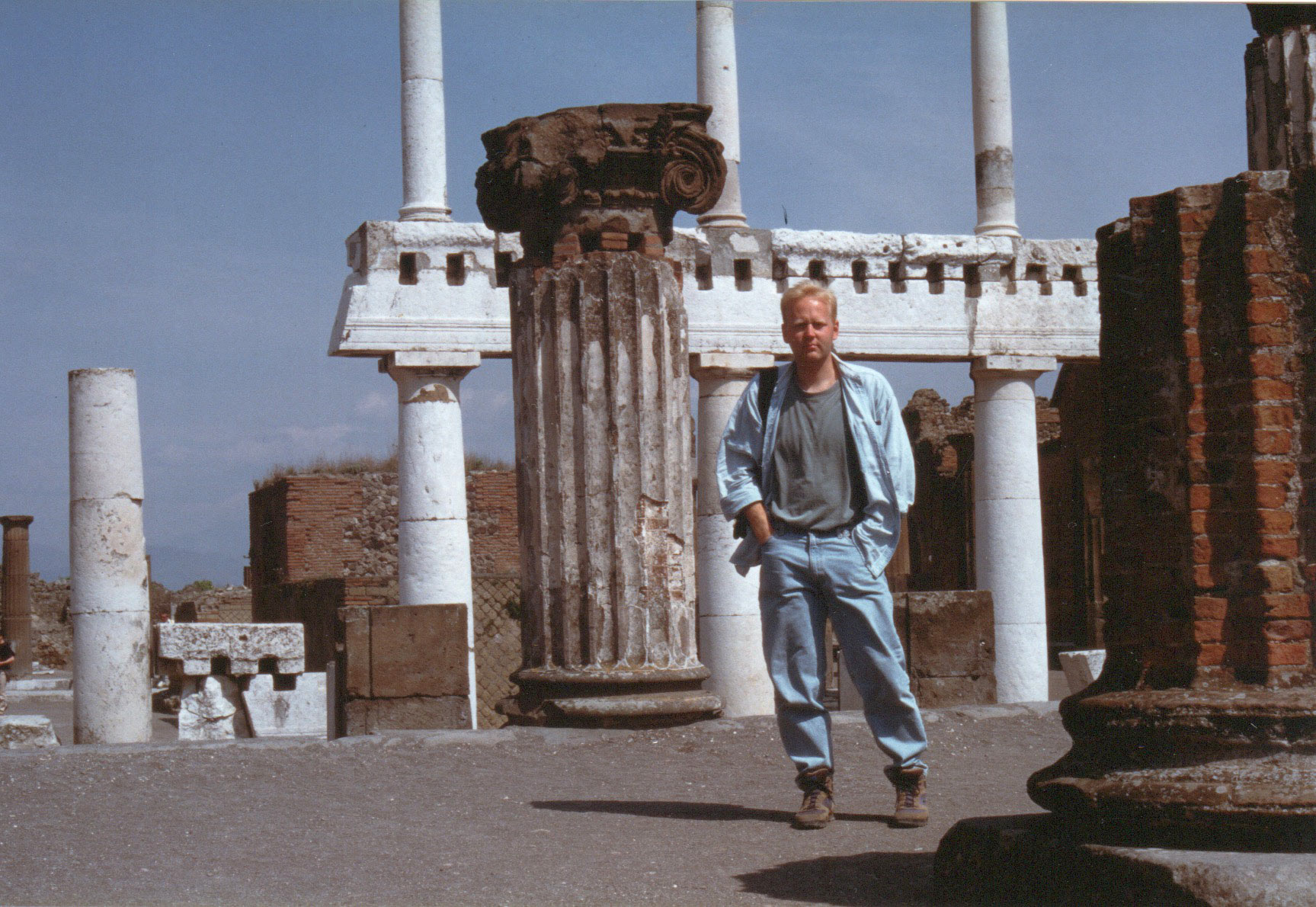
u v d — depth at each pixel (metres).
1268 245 4.19
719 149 9.05
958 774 6.91
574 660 8.55
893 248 15.46
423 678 9.22
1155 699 4.10
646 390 8.73
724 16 15.06
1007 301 15.84
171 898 4.39
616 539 8.59
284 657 14.21
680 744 7.83
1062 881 3.94
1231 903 3.52
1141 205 4.48
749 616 14.69
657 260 8.85
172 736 17.44
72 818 5.84
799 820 5.46
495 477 28.03
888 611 5.40
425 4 14.29
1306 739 3.87
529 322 8.80
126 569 13.30
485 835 5.37
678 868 4.73
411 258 13.98
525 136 8.80
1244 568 4.14
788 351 14.94
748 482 5.46
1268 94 5.45
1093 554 24.25
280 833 5.46
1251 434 4.14
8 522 33.19
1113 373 4.54
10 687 29.34
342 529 27.27
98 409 13.32
